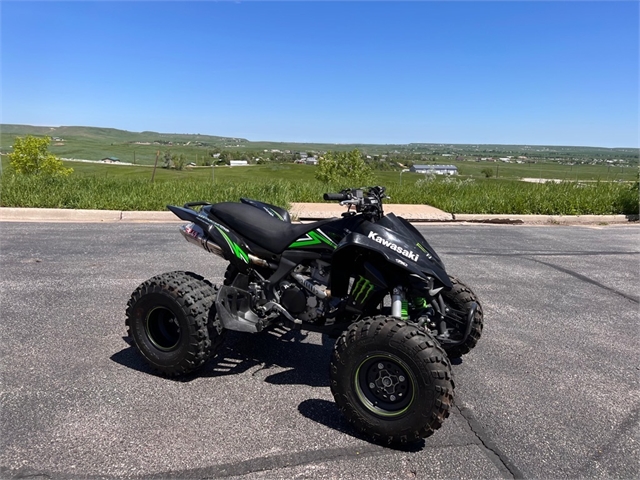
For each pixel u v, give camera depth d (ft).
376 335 9.73
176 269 21.16
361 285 11.32
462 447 9.95
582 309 18.42
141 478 8.61
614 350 14.92
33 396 11.02
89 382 11.77
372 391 10.06
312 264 12.00
